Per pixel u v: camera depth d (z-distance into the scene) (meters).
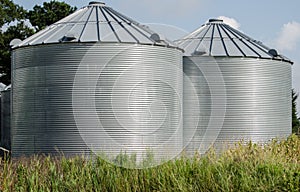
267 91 32.22
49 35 28.20
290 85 34.50
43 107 26.94
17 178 17.86
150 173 17.91
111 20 29.06
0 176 17.59
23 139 27.80
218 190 16.91
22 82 28.03
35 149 27.11
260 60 32.06
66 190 17.58
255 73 31.88
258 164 18.83
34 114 27.25
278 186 16.94
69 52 26.59
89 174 17.70
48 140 26.66
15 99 28.67
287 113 33.84
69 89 26.47
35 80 27.33
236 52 31.86
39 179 17.69
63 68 26.64
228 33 33.97
